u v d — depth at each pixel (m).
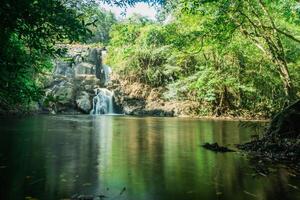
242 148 11.70
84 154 9.97
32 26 5.78
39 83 28.94
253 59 32.06
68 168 7.92
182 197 5.71
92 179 6.87
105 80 44.03
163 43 36.94
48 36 6.16
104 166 8.23
